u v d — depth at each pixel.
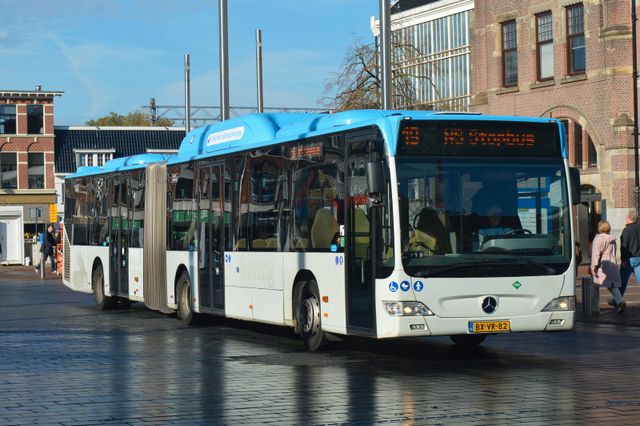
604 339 20.55
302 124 19.55
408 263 16.14
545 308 16.69
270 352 18.88
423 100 65.88
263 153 20.62
